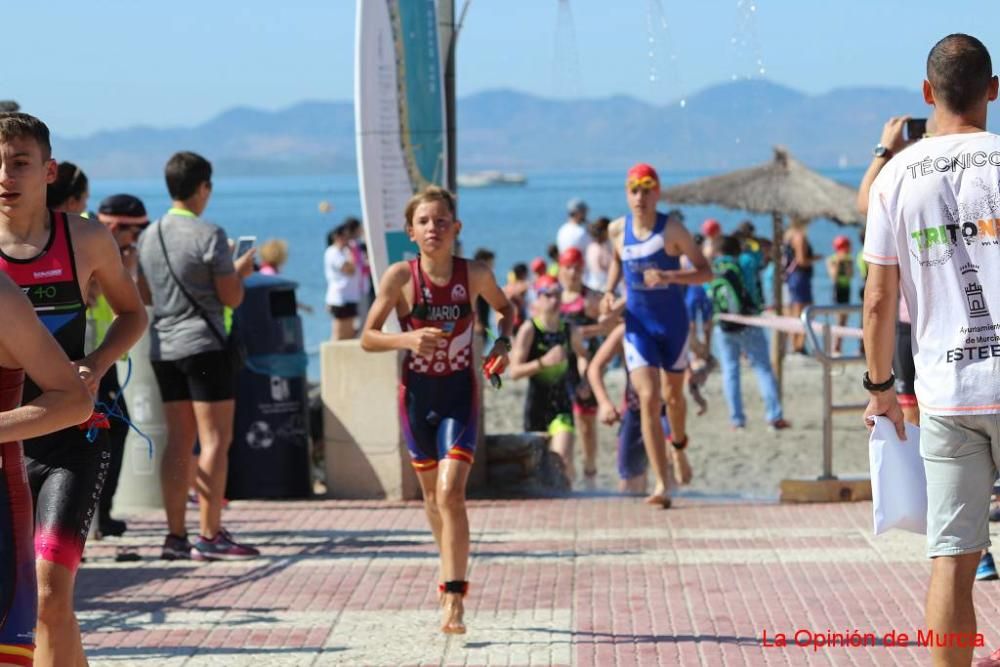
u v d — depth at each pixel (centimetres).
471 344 975
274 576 1139
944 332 695
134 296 745
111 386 1263
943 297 695
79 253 708
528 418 1659
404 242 1519
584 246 2836
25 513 574
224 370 1199
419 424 962
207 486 1205
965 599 701
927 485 710
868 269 721
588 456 1716
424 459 959
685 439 1580
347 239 3123
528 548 1222
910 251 702
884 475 745
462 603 930
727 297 2211
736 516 1363
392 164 1509
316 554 1224
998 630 891
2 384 577
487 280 978
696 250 1419
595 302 1669
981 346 689
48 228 703
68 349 708
